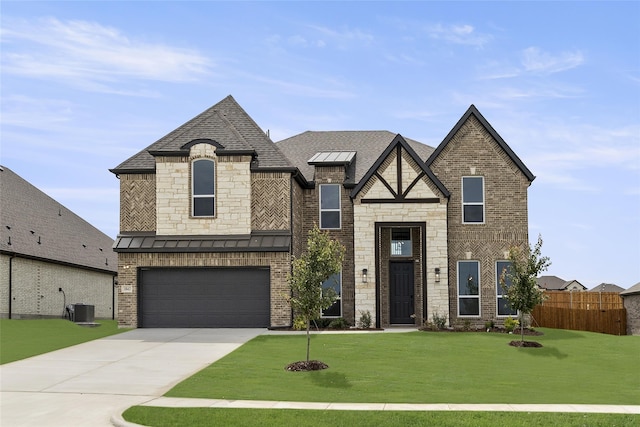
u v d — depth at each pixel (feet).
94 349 73.10
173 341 78.89
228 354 68.95
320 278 63.72
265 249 91.40
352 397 50.75
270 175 94.32
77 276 130.00
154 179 95.71
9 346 75.15
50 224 131.03
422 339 80.59
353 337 81.61
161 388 53.47
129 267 93.50
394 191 94.99
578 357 71.36
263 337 81.41
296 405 47.37
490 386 55.98
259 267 92.68
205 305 93.15
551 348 76.69
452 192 97.50
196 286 93.45
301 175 97.25
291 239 93.56
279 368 62.08
